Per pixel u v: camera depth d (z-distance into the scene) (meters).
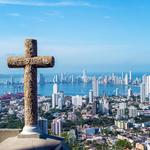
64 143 11.24
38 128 11.30
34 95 11.38
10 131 11.92
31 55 11.42
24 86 11.42
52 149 10.41
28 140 10.82
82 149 89.19
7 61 11.45
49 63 11.33
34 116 11.34
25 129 11.19
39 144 10.55
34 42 11.48
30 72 11.38
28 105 11.35
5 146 10.52
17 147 10.37
